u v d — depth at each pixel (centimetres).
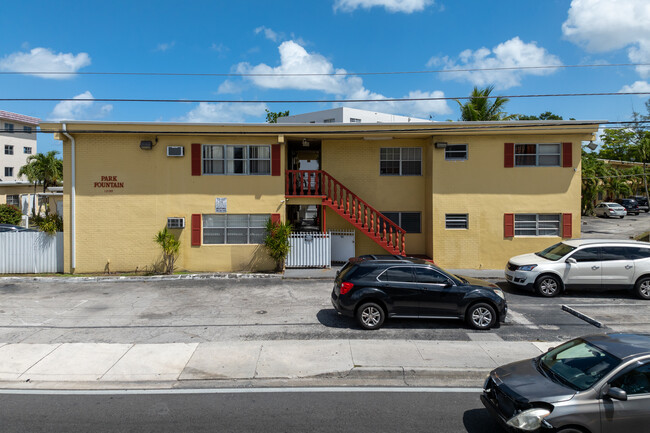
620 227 3331
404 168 1925
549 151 1817
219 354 851
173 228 1727
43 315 1131
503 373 581
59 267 1744
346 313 1020
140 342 927
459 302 1021
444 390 709
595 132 1783
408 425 585
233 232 1781
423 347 886
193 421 593
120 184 1720
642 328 1037
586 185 4141
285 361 813
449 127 1756
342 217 1886
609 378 499
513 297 1365
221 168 1770
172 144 1736
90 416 607
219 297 1331
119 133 1689
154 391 698
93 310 1182
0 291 1411
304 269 1747
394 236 1903
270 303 1259
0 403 650
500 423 526
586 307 1234
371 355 838
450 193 1812
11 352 861
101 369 782
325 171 1891
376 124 1747
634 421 480
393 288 1012
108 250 1720
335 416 610
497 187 1811
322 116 4591
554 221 1833
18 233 1727
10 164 4750
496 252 1819
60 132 1639
